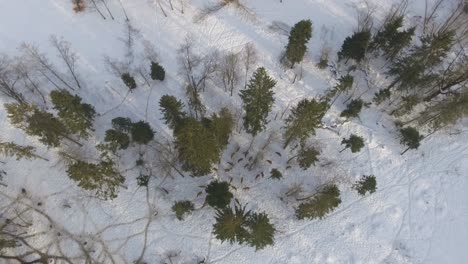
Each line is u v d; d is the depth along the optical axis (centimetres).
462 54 3962
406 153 3891
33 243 3766
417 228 3716
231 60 3872
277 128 3916
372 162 3872
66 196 3841
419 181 3828
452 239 3691
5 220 3800
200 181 3828
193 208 3766
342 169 3847
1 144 3562
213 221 3744
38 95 3941
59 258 3738
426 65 3584
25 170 3884
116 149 3816
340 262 3653
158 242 3722
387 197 3794
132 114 3969
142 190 3825
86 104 3709
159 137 3909
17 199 3847
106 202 3803
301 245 3691
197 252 3688
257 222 3234
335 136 3912
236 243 3697
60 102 3253
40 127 3412
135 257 3697
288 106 3969
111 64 3981
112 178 3559
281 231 3719
